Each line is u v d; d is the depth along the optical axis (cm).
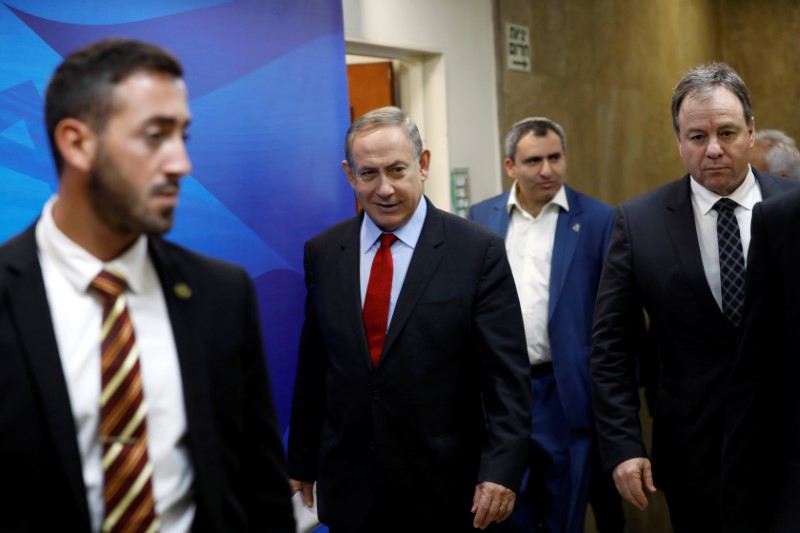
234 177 240
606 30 500
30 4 195
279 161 253
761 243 164
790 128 696
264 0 249
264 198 248
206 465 113
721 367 207
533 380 293
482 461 196
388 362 194
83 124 103
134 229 106
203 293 119
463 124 378
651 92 562
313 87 264
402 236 200
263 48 249
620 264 228
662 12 582
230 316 121
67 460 103
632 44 534
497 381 198
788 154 302
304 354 217
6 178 190
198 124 231
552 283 288
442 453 194
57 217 109
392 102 375
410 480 194
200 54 232
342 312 201
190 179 229
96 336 108
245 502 128
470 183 380
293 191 257
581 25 471
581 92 471
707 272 211
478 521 193
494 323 198
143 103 103
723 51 717
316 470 220
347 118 276
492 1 396
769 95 704
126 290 112
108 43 106
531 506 295
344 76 275
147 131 104
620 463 221
